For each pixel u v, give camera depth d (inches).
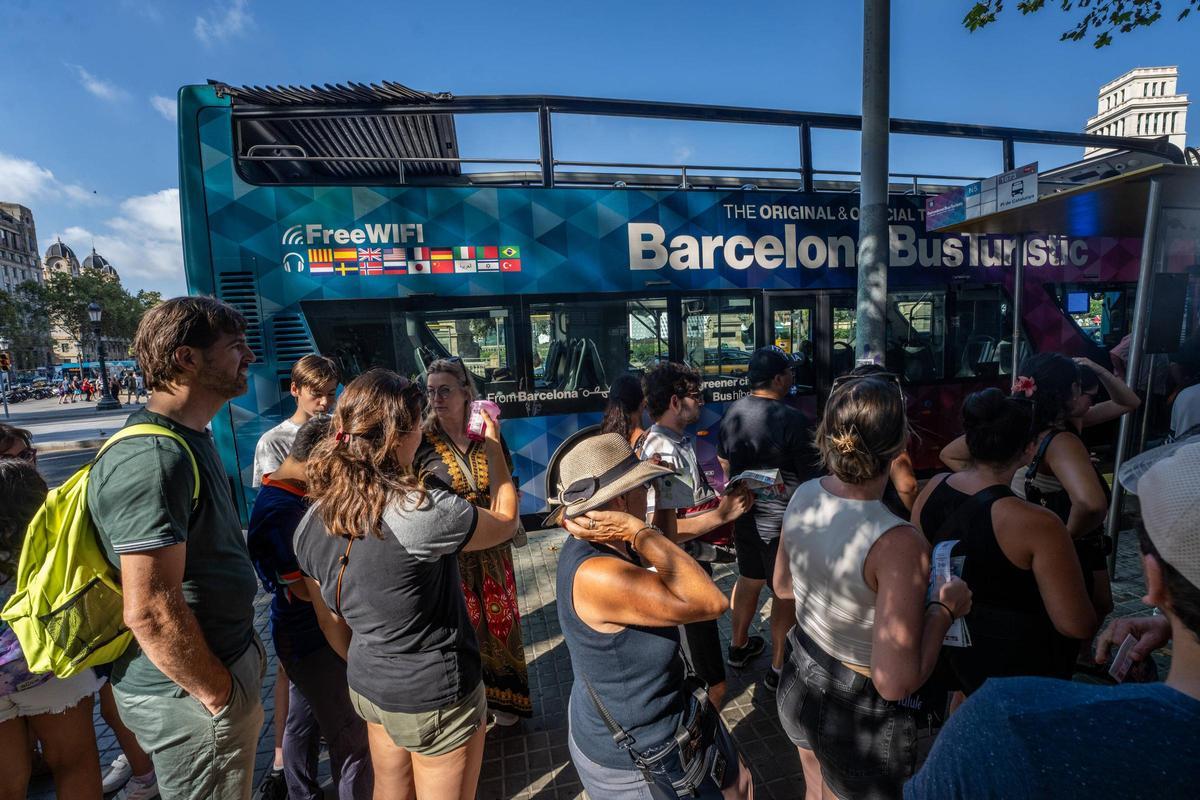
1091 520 89.7
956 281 267.7
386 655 68.6
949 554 64.4
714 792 60.7
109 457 62.9
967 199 198.8
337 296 209.9
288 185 206.4
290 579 85.0
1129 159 299.9
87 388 1699.1
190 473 65.6
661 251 235.6
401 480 66.7
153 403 70.3
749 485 94.9
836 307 255.1
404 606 66.6
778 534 122.7
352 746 90.3
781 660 125.8
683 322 239.5
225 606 69.9
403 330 215.3
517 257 223.1
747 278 244.7
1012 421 72.7
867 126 196.9
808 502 71.1
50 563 64.4
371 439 67.4
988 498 73.0
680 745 58.9
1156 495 31.5
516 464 227.8
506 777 109.7
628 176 249.3
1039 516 68.2
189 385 69.9
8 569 80.6
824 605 66.2
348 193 210.2
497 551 118.1
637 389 128.2
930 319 266.7
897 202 261.0
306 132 234.5
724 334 244.2
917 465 266.7
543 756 114.8
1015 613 70.7
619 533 57.0
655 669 58.6
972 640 72.4
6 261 3688.5
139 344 68.8
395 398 67.8
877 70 193.5
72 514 64.7
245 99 203.5
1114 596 164.7
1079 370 98.0
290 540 86.0
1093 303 290.4
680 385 107.3
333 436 68.7
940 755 33.5
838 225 253.9
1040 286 281.0
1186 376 152.9
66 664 65.0
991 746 30.6
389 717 69.5
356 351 212.1
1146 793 26.5
